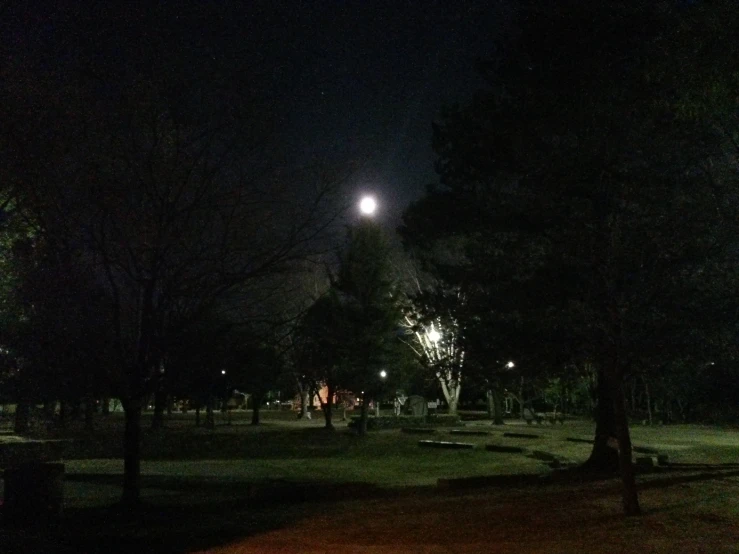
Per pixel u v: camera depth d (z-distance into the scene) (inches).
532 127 556.4
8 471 515.5
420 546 397.1
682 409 1707.7
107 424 1745.8
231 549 405.4
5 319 478.3
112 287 490.9
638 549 362.0
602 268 435.5
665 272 432.8
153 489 730.8
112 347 490.0
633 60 410.6
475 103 692.7
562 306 483.5
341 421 2020.2
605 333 429.1
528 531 424.2
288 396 2785.4
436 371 772.0
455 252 767.1
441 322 753.0
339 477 862.5
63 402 542.9
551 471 794.8
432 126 744.3
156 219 494.0
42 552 412.8
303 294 966.4
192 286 499.2
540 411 2410.2
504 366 661.9
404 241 789.2
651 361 439.8
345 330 1434.5
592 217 468.8
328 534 443.5
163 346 495.8
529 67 560.1
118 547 422.3
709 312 441.4
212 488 735.1
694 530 401.1
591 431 1471.5
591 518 447.5
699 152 499.5
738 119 467.8
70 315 473.4
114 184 484.1
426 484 770.2
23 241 484.4
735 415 978.7
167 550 411.8
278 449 1216.2
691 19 362.3
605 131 480.7
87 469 891.4
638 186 471.2
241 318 525.3
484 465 994.1
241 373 540.7
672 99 410.9
